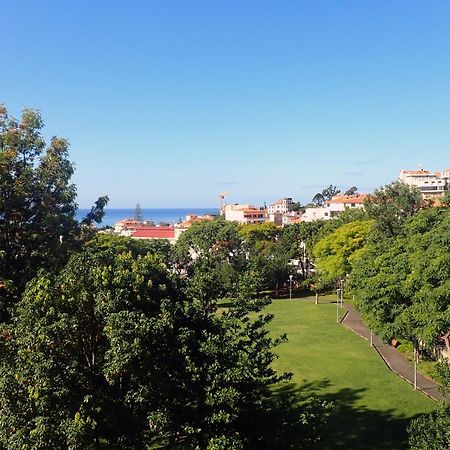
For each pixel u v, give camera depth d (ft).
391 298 88.22
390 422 76.33
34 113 80.38
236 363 44.14
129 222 579.48
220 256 229.04
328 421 76.79
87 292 44.62
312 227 243.19
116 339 39.55
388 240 118.21
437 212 108.58
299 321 158.92
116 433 44.52
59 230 77.92
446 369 48.88
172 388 43.91
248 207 527.81
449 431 40.11
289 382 96.32
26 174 74.79
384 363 108.99
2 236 73.41
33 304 43.55
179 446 46.88
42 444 38.09
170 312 44.14
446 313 68.80
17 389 42.09
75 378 42.65
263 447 44.96
